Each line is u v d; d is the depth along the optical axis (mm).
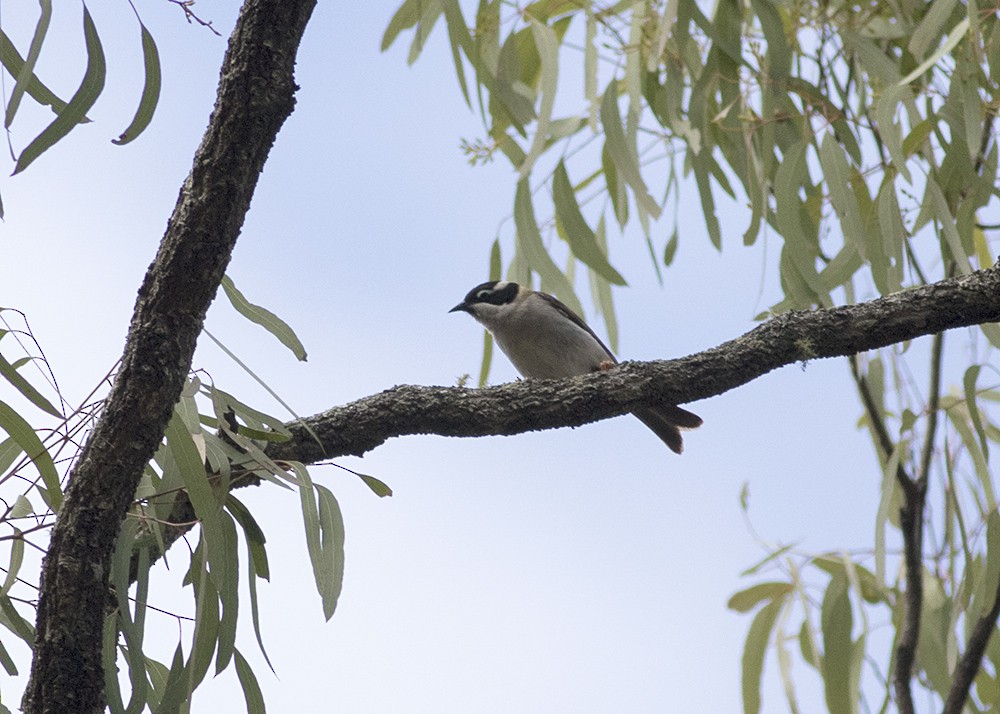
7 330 5824
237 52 5395
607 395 6551
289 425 6535
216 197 5352
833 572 10000
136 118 5648
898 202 8047
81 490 5195
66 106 5473
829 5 9633
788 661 10133
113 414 5238
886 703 9203
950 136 8625
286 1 5402
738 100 9336
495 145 9297
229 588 5824
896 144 7969
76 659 5090
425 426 6598
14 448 6246
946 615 9477
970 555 8875
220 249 5371
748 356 6512
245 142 5371
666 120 9906
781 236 8586
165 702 5695
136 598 5648
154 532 5652
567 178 9164
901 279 8023
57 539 5168
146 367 5266
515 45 9234
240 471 6262
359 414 6562
